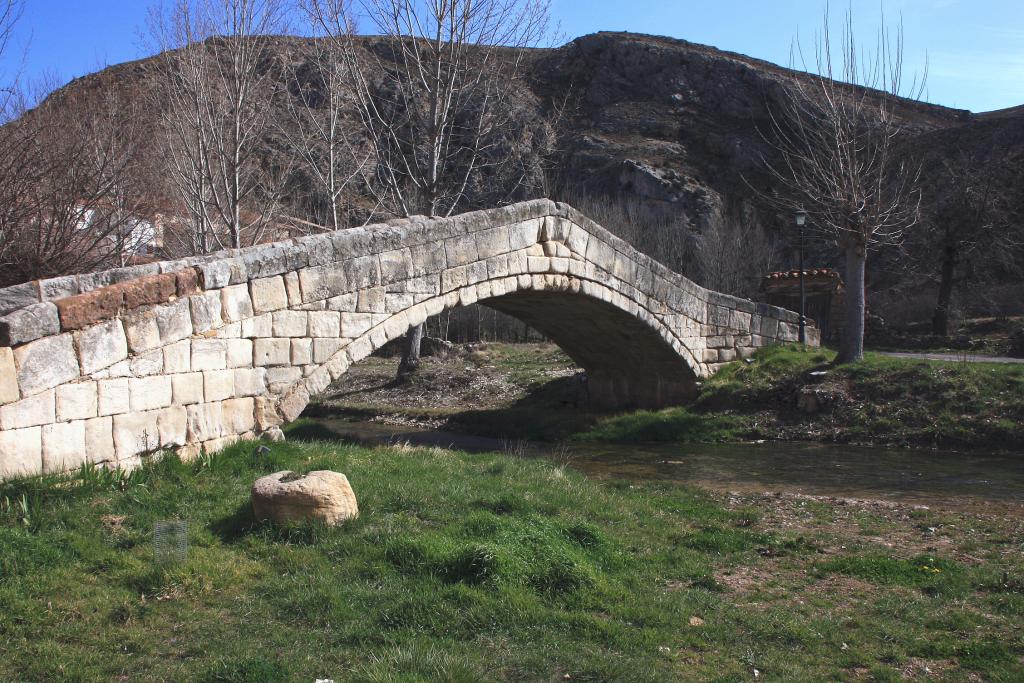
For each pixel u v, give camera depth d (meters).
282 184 20.81
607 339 20.39
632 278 18.14
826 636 5.79
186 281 9.32
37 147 13.34
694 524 9.22
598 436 18.95
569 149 54.31
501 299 17.11
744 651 5.46
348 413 24.02
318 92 24.89
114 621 5.25
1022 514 10.27
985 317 33.03
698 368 20.56
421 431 20.75
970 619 6.21
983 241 33.06
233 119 18.61
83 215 13.53
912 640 5.78
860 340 19.98
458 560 6.08
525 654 5.00
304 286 10.89
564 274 16.00
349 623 5.34
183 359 9.21
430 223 12.92
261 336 10.33
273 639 5.10
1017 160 39.00
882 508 10.41
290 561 6.30
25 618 5.08
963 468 14.22
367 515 7.43
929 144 45.09
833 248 44.03
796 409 18.91
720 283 36.38
